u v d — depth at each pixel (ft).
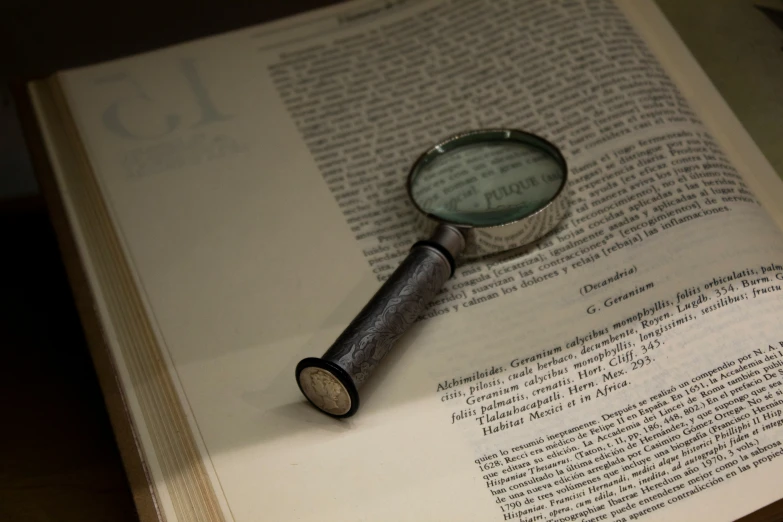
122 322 1.43
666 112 1.52
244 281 1.46
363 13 1.71
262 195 1.54
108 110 1.64
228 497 1.30
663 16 1.62
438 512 1.28
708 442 1.29
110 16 1.80
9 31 1.78
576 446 1.30
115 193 1.55
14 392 1.49
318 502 1.30
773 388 1.31
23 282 1.61
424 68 1.64
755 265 1.38
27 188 1.85
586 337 1.37
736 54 1.57
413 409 1.34
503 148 1.52
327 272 1.45
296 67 1.67
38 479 1.41
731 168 1.47
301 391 1.35
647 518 1.26
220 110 1.63
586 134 1.53
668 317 1.36
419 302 1.37
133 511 1.37
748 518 1.25
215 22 1.83
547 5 1.67
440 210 1.46
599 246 1.43
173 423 1.36
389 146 1.57
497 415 1.33
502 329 1.39
